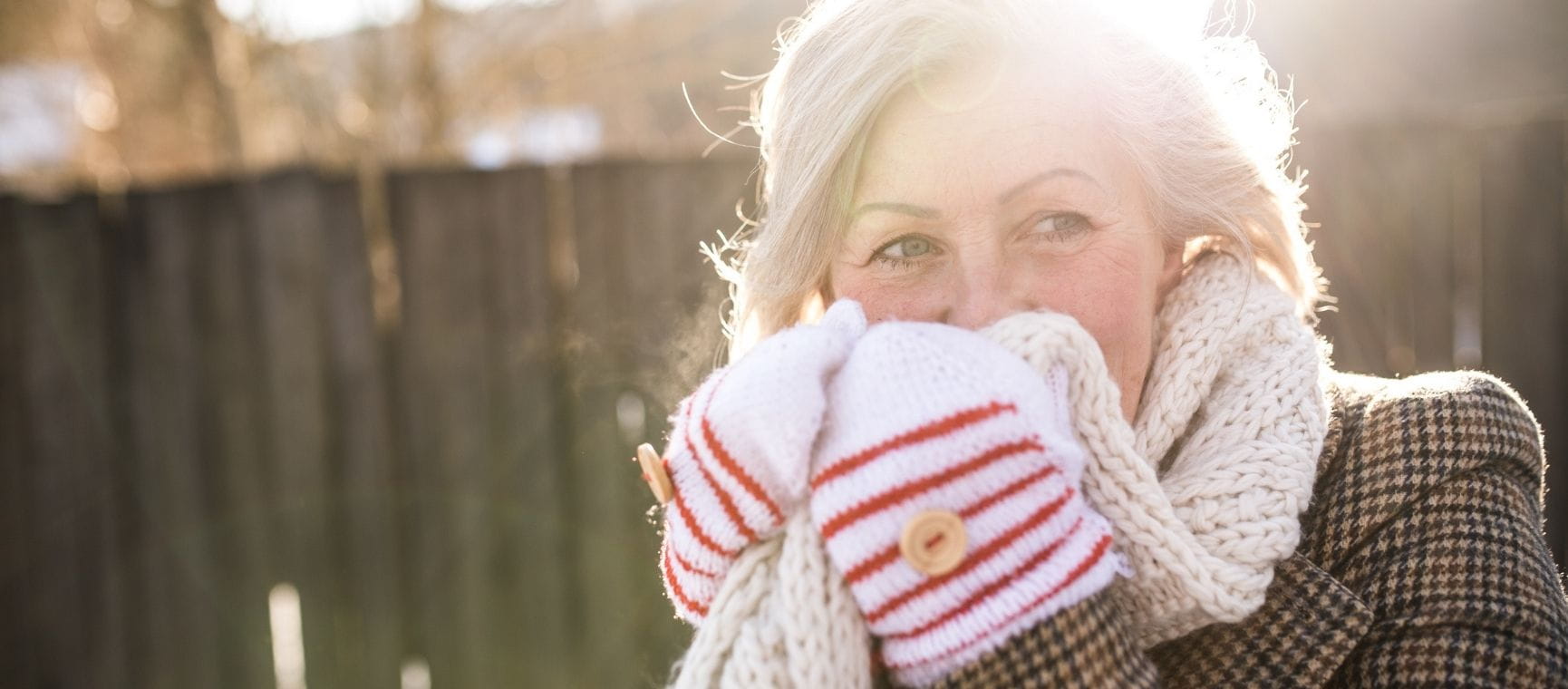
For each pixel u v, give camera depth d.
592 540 2.59
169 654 2.70
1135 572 0.83
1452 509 0.90
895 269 0.98
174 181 2.58
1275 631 0.87
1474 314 2.41
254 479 2.63
